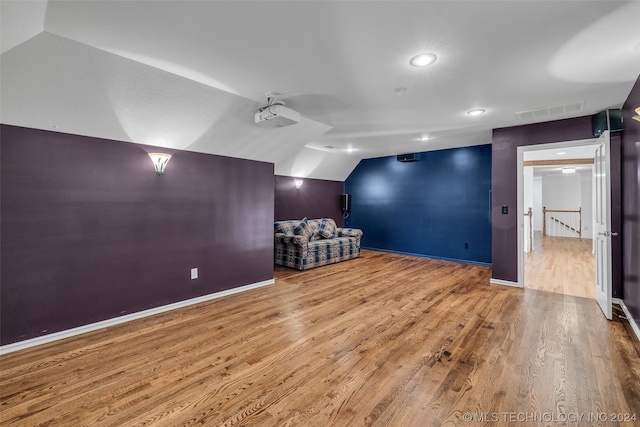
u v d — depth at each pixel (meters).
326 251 5.55
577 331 2.65
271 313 3.13
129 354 2.27
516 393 1.80
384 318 2.97
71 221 2.60
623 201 3.24
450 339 2.51
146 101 2.62
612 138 3.39
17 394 1.79
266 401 1.74
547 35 1.88
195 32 1.84
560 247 7.62
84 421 1.57
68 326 2.59
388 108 3.32
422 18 1.70
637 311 2.64
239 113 3.22
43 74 2.07
